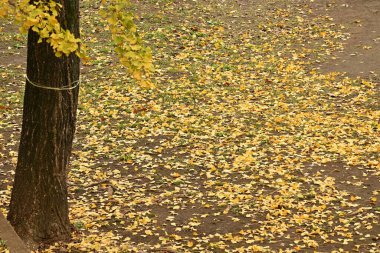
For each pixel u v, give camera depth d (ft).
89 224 33.45
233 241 31.40
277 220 33.60
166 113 49.98
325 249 30.35
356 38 66.23
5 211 34.91
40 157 30.35
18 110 50.39
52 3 24.06
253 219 33.99
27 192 30.53
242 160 41.65
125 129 47.14
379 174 39.34
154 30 66.80
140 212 35.19
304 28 69.00
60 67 29.55
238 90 54.70
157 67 58.80
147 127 47.42
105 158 42.73
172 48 63.26
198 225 33.63
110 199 37.01
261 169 40.68
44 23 23.77
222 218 34.37
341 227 32.65
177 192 37.81
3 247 25.45
